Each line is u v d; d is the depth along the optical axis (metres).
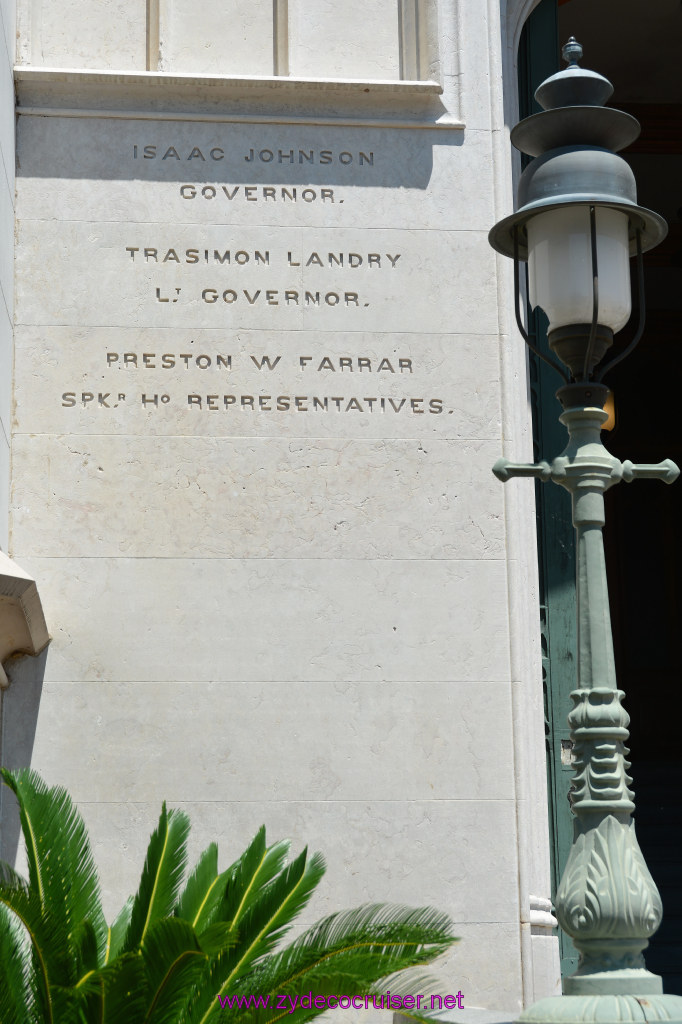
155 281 9.96
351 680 9.57
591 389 6.17
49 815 6.96
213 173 10.16
